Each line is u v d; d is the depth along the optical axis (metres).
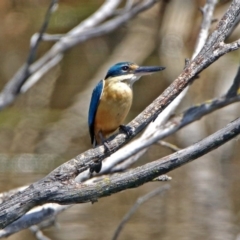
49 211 6.83
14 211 4.98
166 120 7.92
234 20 5.64
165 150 15.74
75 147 17.72
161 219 12.10
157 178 5.14
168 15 20.70
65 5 22.25
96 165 5.69
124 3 20.17
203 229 11.59
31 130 18.25
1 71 21.52
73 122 18.77
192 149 4.88
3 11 22.52
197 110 7.95
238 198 13.20
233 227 11.63
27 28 22.42
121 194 13.44
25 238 11.31
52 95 20.16
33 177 14.88
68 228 11.67
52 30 22.03
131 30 21.45
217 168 14.74
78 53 21.38
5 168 15.45
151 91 19.91
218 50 5.56
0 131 18.06
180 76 5.59
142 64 21.03
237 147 15.37
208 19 8.19
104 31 12.27
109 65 20.97
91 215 12.37
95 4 22.20
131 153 7.73
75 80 20.94
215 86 18.47
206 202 12.87
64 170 5.11
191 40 20.20
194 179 14.16
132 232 11.42
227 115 16.97
